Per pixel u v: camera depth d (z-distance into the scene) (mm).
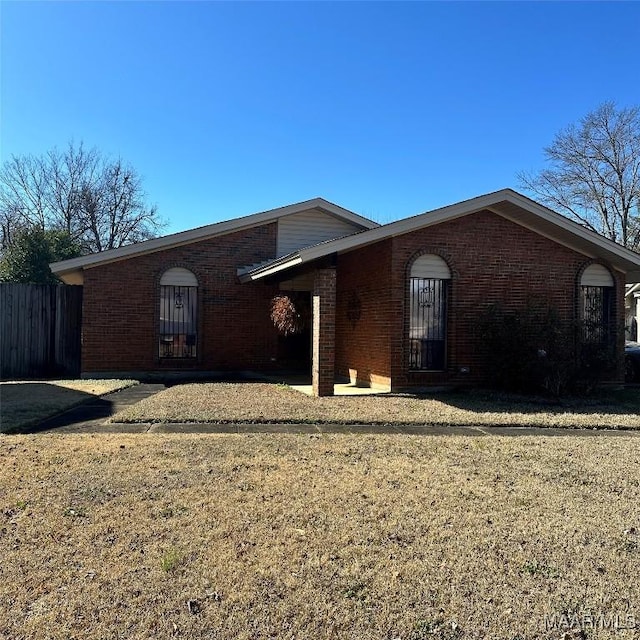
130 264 13953
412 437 7031
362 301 12414
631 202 33281
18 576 3217
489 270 11719
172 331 14383
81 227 35531
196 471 5293
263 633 2697
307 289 15578
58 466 5430
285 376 14453
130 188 36969
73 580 3174
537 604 2990
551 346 10766
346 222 16094
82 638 2637
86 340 13602
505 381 11203
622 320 12828
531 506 4484
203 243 14648
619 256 12016
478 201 11055
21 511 4223
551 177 35469
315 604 2951
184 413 8227
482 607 2957
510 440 6973
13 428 7109
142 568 3322
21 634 2664
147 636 2662
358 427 7703
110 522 4004
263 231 15234
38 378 13938
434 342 11500
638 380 14453
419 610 2918
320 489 4785
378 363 11562
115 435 6902
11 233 31672
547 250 12180
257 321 15094
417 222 10859
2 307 14078
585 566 3438
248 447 6277
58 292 14406
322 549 3598
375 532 3879
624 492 4906
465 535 3859
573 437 7281
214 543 3670
